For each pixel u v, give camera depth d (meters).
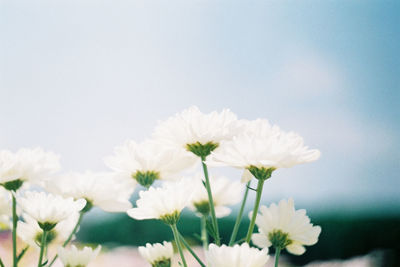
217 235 0.37
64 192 0.42
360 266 1.71
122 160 0.42
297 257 1.82
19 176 0.40
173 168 0.42
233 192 0.45
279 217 0.38
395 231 1.78
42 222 0.37
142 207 0.37
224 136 0.38
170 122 0.39
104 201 0.43
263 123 0.39
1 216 0.41
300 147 0.36
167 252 0.40
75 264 0.37
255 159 0.35
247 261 0.32
